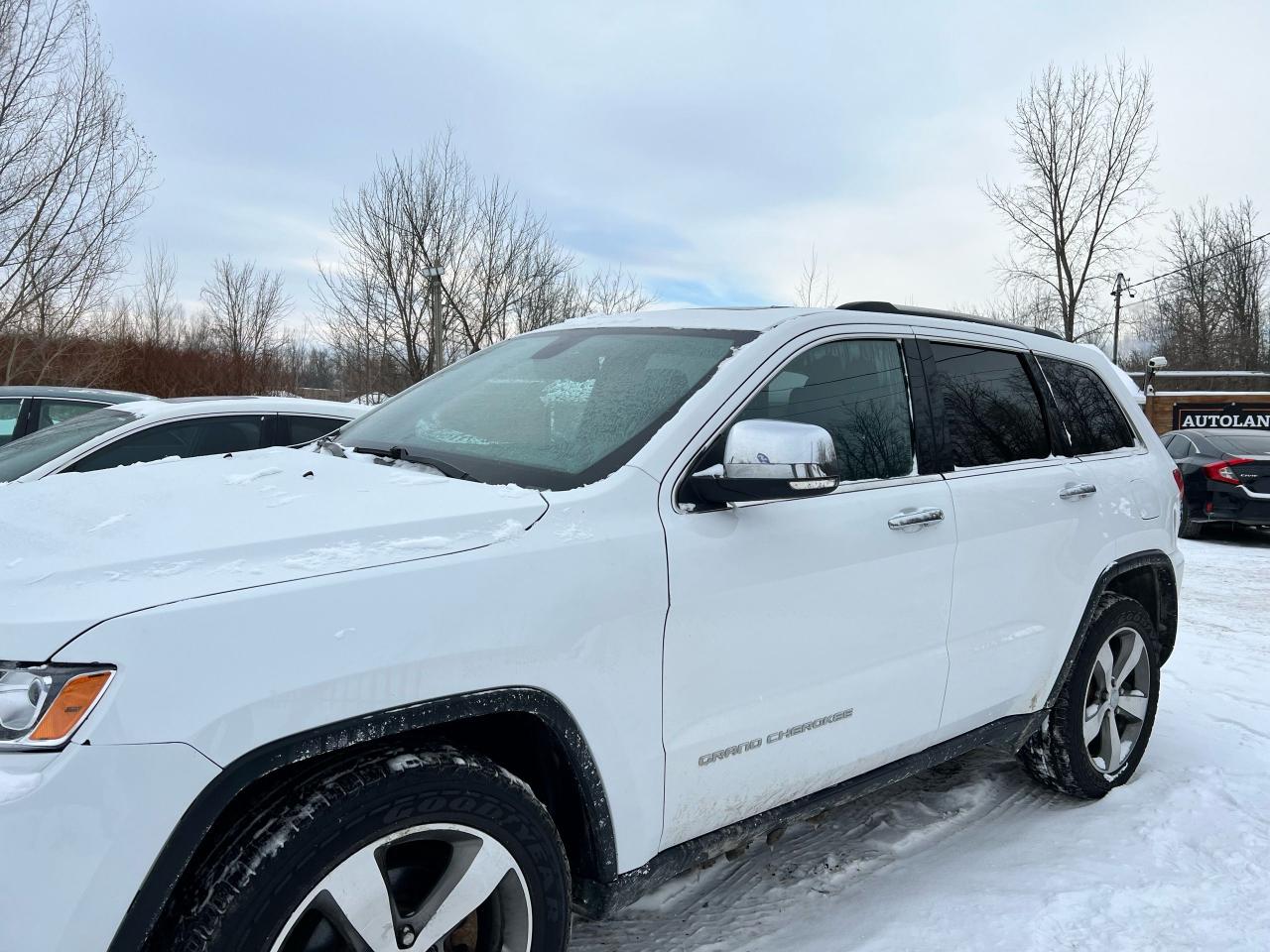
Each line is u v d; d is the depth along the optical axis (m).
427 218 24.78
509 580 2.02
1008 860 3.24
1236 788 3.84
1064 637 3.53
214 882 1.66
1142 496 3.93
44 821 1.50
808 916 2.90
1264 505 10.64
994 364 3.53
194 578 1.75
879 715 2.82
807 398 2.78
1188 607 7.60
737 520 2.46
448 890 1.93
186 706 1.61
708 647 2.36
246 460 2.73
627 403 2.61
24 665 1.57
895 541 2.83
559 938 2.09
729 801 2.46
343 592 1.82
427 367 25.19
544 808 2.09
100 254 14.80
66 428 5.53
